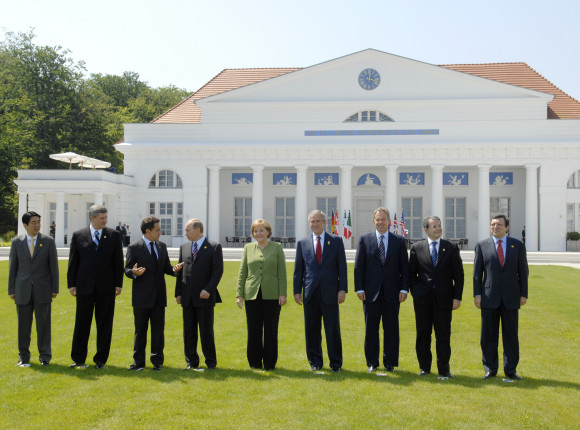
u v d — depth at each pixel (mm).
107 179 37312
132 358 10039
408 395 7793
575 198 37875
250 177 41969
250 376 8820
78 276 9398
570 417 6953
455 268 9039
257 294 9336
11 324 12945
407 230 40438
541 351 10852
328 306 9273
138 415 6941
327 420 6789
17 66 56594
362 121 39281
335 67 39625
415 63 38938
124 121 71438
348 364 9734
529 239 37844
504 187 40500
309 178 41969
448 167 40781
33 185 36406
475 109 38625
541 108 38375
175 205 40438
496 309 9094
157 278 9422
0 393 7789
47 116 57969
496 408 7262
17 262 9602
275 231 41844
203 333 9383
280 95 40062
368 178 41469
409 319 14211
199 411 7094
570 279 22062
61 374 8852
